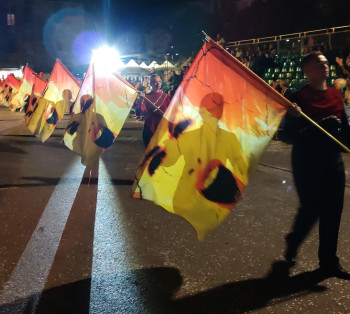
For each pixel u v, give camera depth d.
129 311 2.87
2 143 10.27
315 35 13.48
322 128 3.07
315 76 3.13
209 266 3.54
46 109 7.82
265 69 13.65
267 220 4.66
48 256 3.74
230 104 3.01
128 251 3.85
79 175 6.86
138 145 10.27
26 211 4.98
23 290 3.15
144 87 18.47
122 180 6.52
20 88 12.95
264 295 3.06
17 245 3.97
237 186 2.98
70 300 3.01
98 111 5.38
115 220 4.68
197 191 3.04
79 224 4.55
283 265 3.53
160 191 3.10
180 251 3.85
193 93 3.07
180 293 3.10
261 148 2.97
